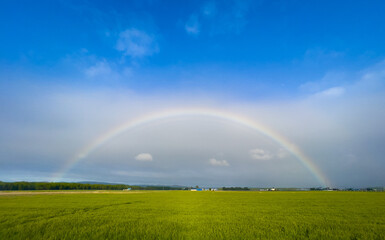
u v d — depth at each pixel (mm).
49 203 33531
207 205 33031
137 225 15531
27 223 15984
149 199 46250
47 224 15719
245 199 48688
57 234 12602
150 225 15508
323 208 28734
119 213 22578
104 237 12219
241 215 21656
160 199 46625
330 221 18203
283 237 12547
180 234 12773
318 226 15898
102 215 20953
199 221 17609
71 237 12094
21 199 41688
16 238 11852
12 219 17562
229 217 20156
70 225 15406
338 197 54406
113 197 52375
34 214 20828
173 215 21203
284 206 31719
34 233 12961
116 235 12453
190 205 32594
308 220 18688
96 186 162000
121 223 16297
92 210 25312
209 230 13969
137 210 25422
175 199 47156
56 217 19344
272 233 13414
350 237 12773
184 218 19203
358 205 32938
